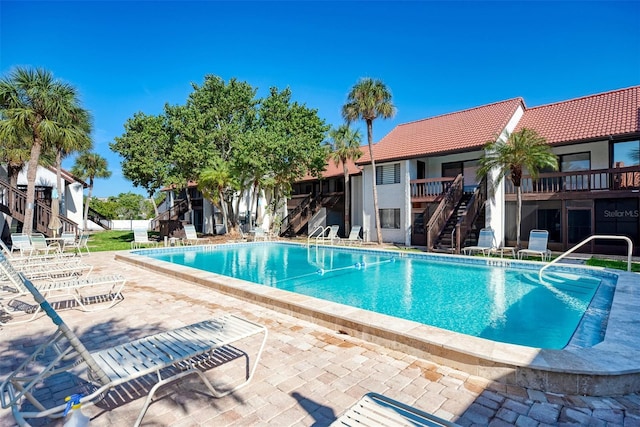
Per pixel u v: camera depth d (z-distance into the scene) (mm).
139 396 3346
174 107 23219
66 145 16375
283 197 26562
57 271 8727
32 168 15727
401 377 3746
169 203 40000
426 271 11836
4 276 6652
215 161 21797
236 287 7234
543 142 14477
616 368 3387
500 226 16656
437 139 19688
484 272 11297
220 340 3596
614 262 11695
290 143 20703
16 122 15031
